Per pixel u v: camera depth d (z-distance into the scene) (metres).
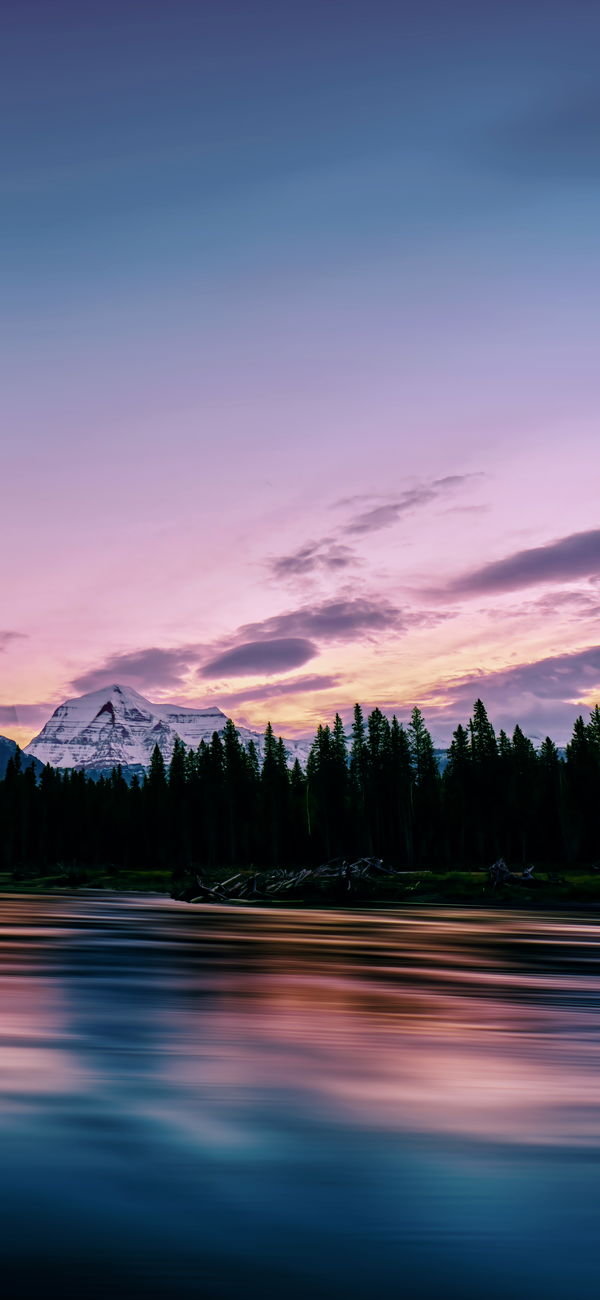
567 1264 6.34
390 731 152.75
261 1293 5.84
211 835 162.75
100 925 45.59
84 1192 7.62
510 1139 9.26
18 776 182.00
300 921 54.41
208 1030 15.42
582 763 132.25
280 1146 8.93
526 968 27.48
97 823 176.75
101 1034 14.93
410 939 39.84
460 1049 14.06
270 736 160.25
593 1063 13.12
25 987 20.98
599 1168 8.38
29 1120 9.73
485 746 140.00
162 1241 6.66
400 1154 8.73
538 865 121.81
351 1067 12.58
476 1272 6.20
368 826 152.88
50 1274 6.09
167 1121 9.76
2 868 169.25
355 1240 6.70
